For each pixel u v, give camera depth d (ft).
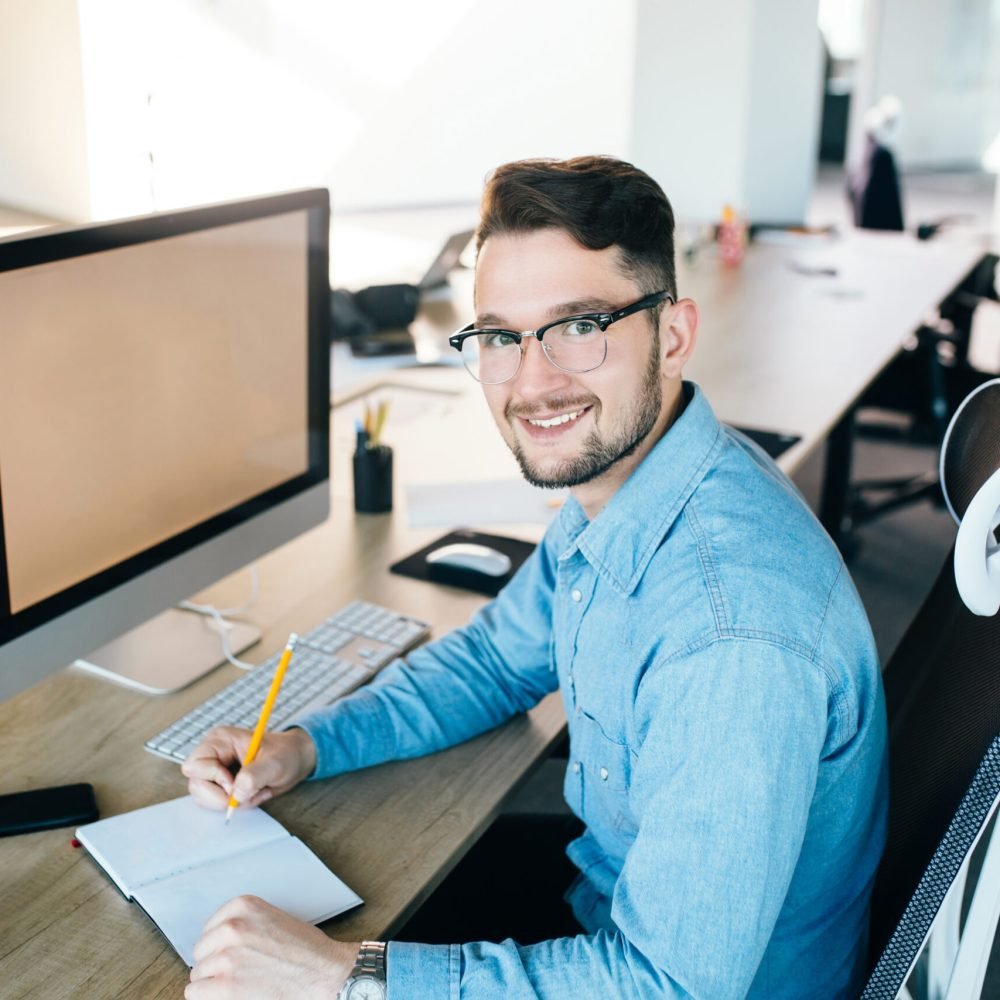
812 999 3.56
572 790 3.92
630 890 3.09
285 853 3.62
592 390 3.43
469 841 3.81
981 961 3.16
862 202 14.30
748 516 3.32
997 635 3.31
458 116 22.52
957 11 28.71
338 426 7.45
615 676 3.50
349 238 19.35
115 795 3.88
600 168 3.42
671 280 3.53
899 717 3.86
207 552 4.72
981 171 30.50
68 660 4.16
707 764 3.00
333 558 5.65
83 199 15.88
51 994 3.07
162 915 3.31
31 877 3.51
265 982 3.04
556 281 3.35
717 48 14.46
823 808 3.28
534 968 3.10
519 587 4.47
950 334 11.72
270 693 3.84
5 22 15.78
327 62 21.06
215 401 4.59
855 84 29.68
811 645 3.05
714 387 8.25
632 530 3.44
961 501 3.64
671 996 2.96
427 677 4.32
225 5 19.13
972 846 3.07
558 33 21.66
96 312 3.98
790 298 10.84
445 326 9.80
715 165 14.94
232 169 19.99
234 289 4.55
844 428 10.64
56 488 3.98
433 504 6.16
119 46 15.75
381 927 3.38
